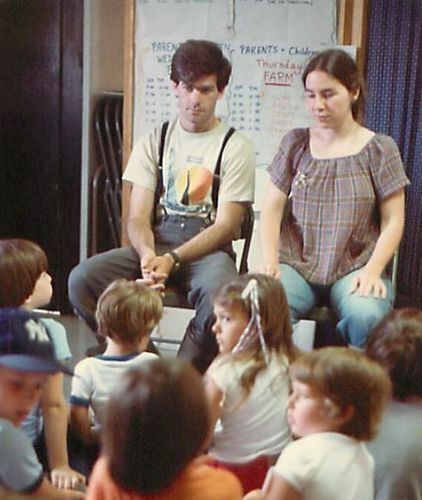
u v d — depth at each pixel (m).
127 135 3.58
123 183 3.61
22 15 4.02
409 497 1.57
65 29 4.02
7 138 4.18
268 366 1.90
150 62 3.51
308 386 1.50
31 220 4.27
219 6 3.42
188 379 1.20
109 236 4.30
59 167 4.18
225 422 1.88
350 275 2.54
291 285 2.54
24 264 1.90
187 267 2.78
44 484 1.54
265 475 1.86
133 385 1.18
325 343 3.11
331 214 2.56
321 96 2.51
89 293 2.78
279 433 1.88
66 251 4.25
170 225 2.88
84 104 4.08
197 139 2.86
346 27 3.32
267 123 3.48
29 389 1.43
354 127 2.59
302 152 2.63
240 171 2.82
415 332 1.73
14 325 1.47
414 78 3.42
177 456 1.15
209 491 1.21
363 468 1.48
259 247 3.50
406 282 3.57
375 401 1.50
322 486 1.44
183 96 2.79
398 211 2.55
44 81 4.09
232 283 2.03
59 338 1.73
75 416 2.03
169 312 3.47
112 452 1.16
